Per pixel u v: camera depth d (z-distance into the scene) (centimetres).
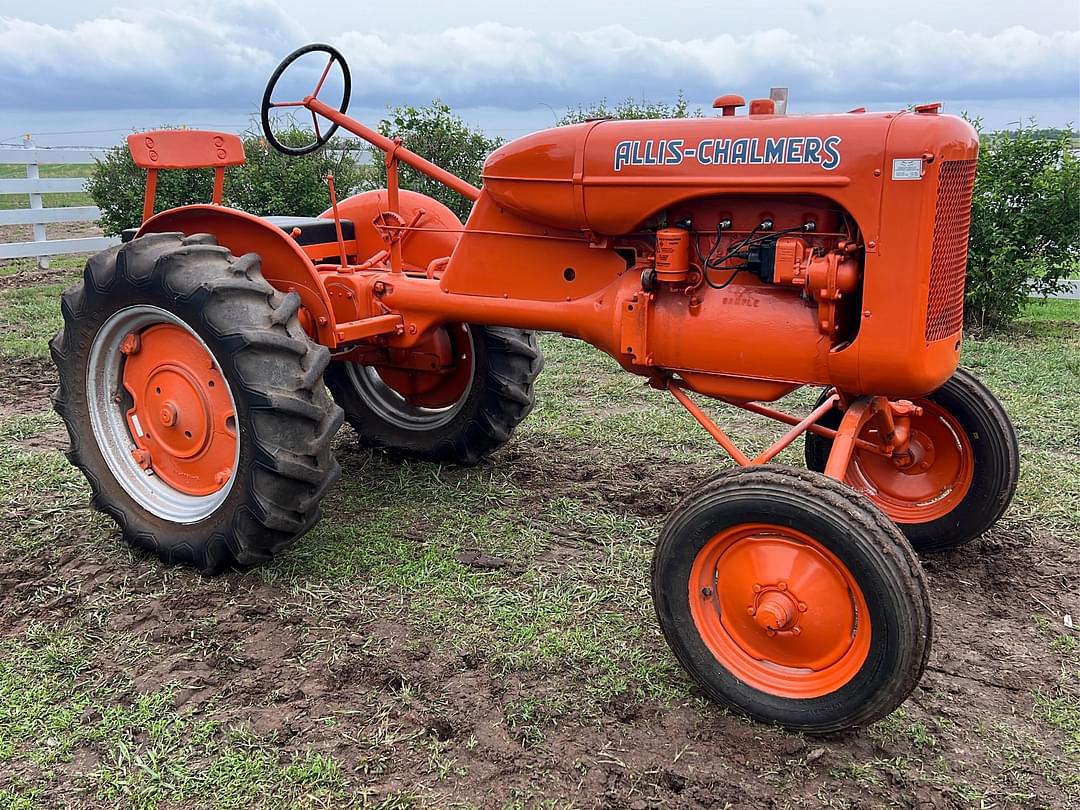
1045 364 636
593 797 223
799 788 229
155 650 280
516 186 309
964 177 264
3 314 753
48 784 223
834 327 269
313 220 424
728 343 285
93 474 345
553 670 274
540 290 328
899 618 226
